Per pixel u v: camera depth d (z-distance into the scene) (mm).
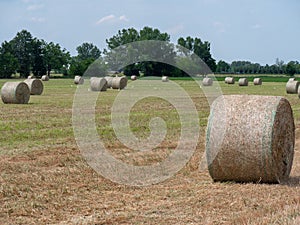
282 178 9445
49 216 7320
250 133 9039
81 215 7371
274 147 9047
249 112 9195
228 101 9461
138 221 7020
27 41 104250
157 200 8195
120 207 7785
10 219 7180
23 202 8023
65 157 11742
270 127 8984
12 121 18344
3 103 26797
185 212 7426
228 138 9156
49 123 17828
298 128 17500
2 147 13023
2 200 8156
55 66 106250
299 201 7797
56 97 31875
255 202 7863
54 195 8461
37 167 10711
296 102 29406
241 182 9414
